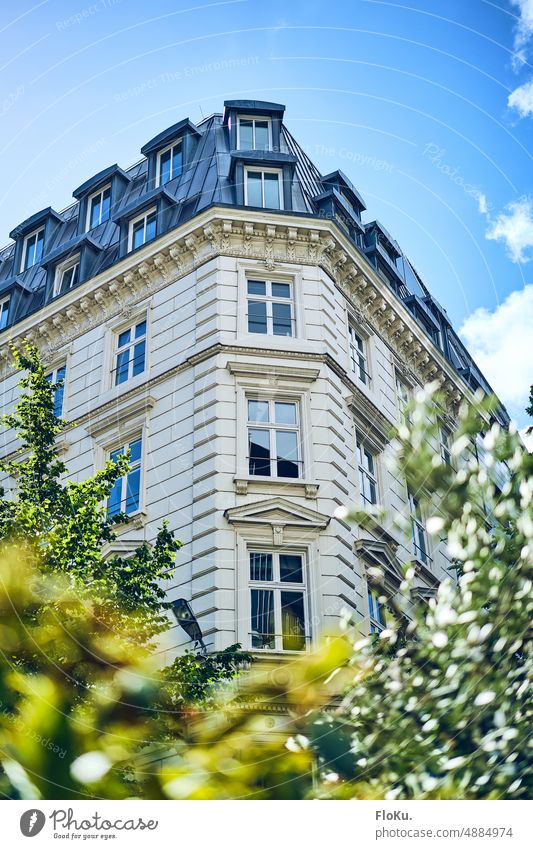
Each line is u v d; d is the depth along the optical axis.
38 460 17.70
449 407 27.98
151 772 8.82
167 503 21.61
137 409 23.52
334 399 22.80
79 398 25.30
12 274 31.72
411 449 12.09
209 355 22.80
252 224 24.36
